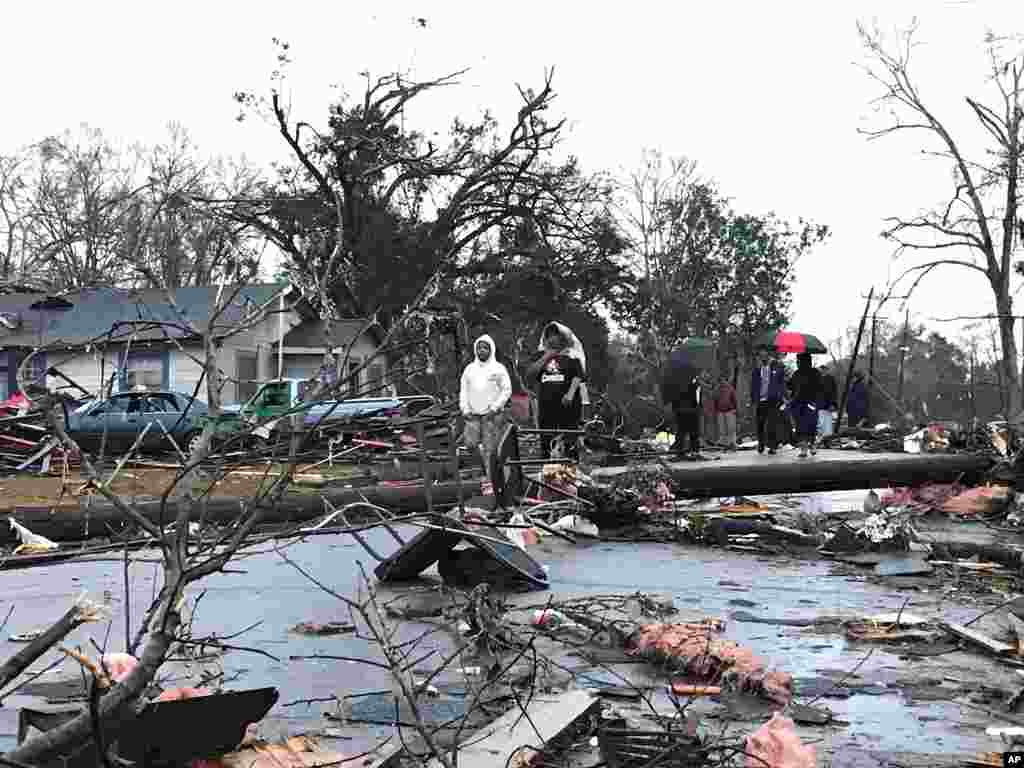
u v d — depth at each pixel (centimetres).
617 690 592
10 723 522
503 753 470
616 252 4731
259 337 3375
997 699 588
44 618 786
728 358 5291
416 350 500
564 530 1258
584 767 464
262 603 832
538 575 935
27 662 308
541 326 4600
